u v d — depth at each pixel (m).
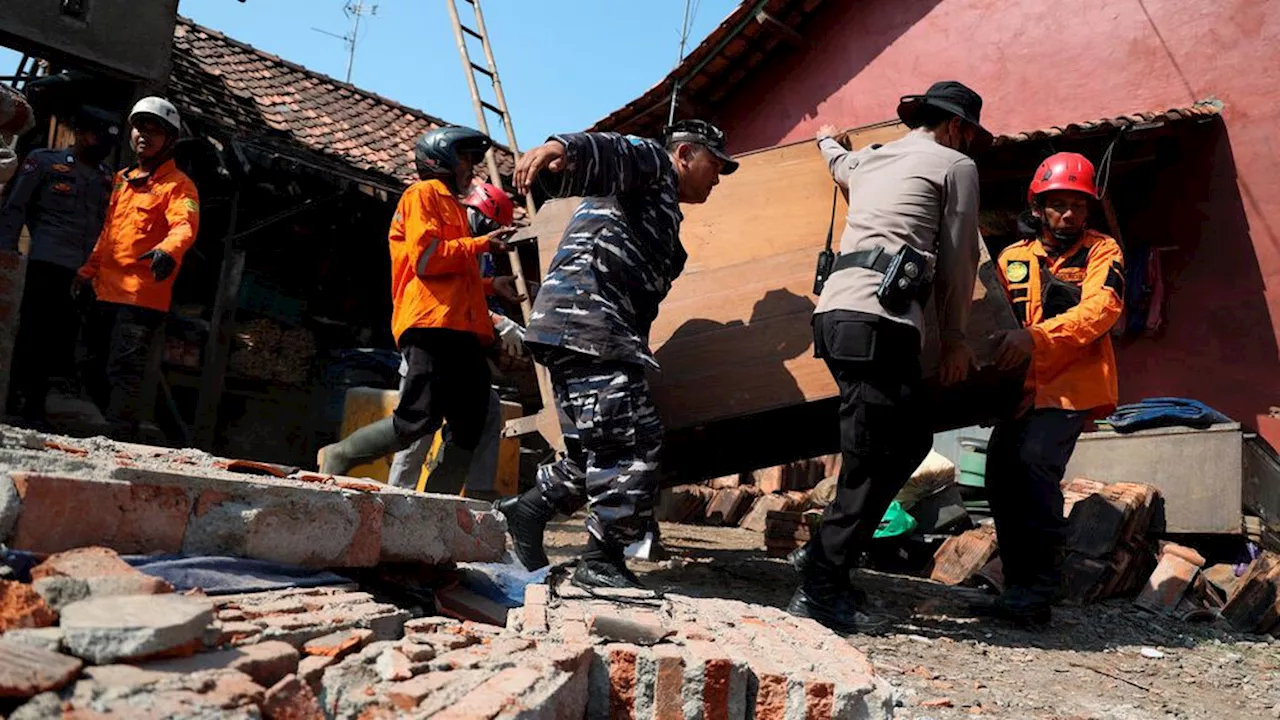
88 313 6.16
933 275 3.62
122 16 8.38
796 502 9.07
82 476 2.00
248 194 10.27
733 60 12.39
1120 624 4.71
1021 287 4.53
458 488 4.53
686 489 9.55
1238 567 5.71
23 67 9.88
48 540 1.83
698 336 4.41
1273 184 8.88
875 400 3.55
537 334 3.21
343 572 2.58
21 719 1.14
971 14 11.12
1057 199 4.40
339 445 4.71
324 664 1.65
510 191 12.27
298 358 10.50
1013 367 4.03
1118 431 6.35
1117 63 10.02
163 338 8.98
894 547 6.05
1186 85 9.53
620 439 3.18
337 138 11.73
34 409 5.78
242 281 10.23
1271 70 9.08
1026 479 4.30
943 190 3.63
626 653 2.11
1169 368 9.03
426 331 4.26
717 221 4.55
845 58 12.04
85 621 1.39
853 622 3.72
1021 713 2.88
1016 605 4.29
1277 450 8.48
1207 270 9.02
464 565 3.23
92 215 6.06
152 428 6.19
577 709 1.99
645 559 5.62
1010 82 10.73
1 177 3.52
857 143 4.40
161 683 1.29
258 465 2.77
